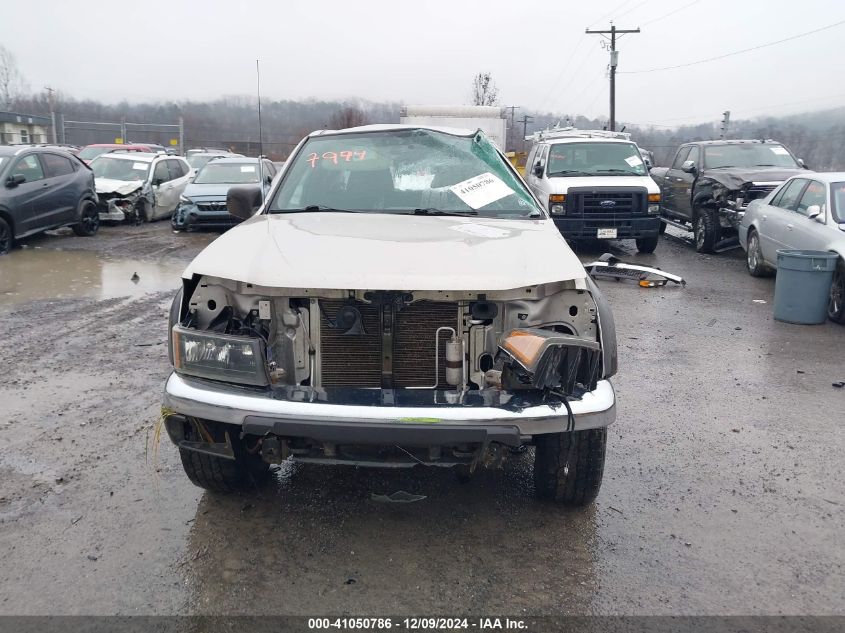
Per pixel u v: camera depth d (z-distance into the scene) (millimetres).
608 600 3137
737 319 8586
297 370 3463
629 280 10984
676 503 4008
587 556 3469
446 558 3432
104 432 4809
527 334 3258
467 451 3283
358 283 3273
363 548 3500
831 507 3990
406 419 3066
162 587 3156
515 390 3293
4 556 3363
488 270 3375
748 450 4750
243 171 16766
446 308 3438
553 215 13141
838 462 4578
